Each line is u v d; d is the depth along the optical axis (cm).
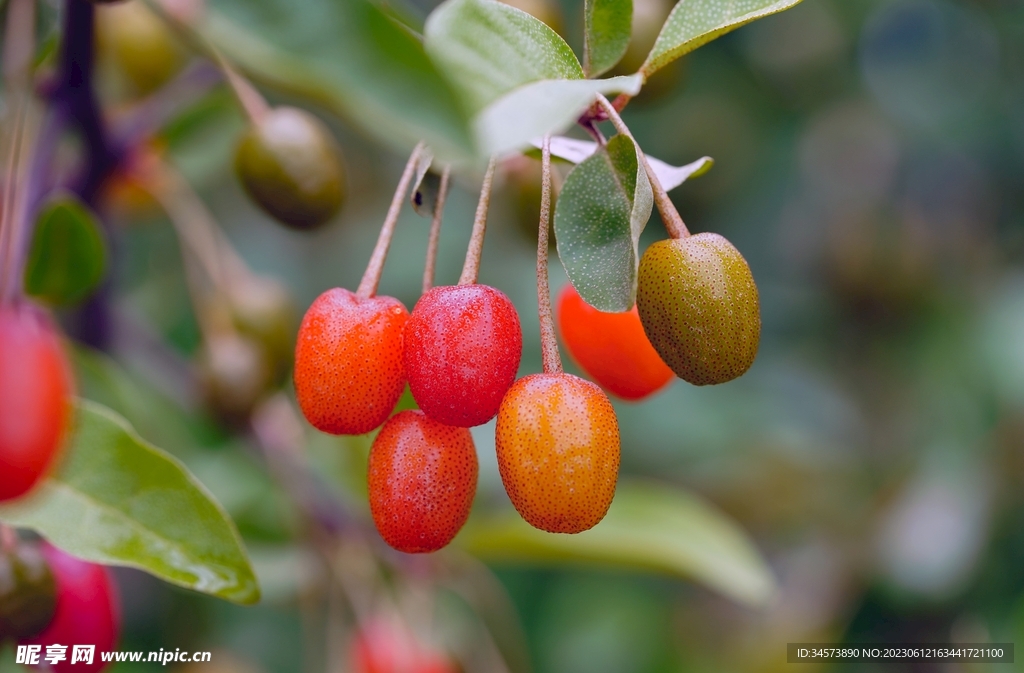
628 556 34
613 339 27
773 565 50
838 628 47
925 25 54
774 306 53
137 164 32
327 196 30
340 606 34
